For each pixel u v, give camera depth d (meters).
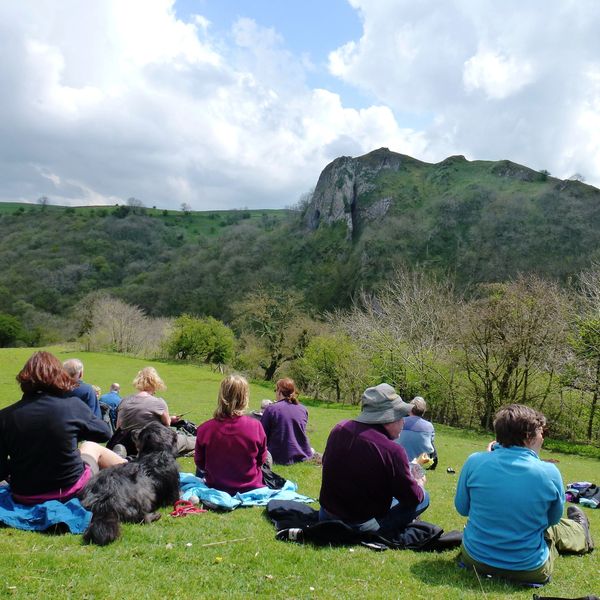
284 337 59.97
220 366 60.78
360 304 96.94
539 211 105.31
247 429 7.30
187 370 54.62
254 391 44.81
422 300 42.19
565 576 5.21
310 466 10.30
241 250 124.50
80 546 5.17
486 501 4.97
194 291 108.38
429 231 110.62
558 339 30.39
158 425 7.05
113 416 14.69
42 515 5.53
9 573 4.44
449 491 10.58
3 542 5.06
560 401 32.75
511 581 4.86
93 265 122.25
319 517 5.99
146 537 5.55
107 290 110.38
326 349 46.44
